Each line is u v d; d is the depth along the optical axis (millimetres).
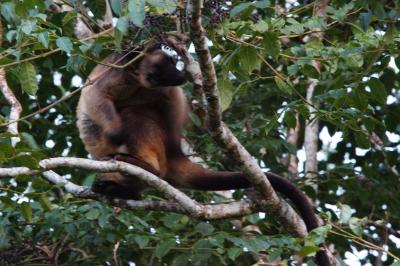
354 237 9211
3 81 10945
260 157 13680
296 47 10938
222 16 9750
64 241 12102
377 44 10570
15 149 8641
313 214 10672
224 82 10094
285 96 14062
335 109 11023
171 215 11703
